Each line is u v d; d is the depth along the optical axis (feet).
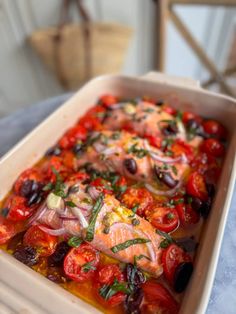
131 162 0.88
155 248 0.72
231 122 1.04
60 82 2.02
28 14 1.78
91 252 0.72
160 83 1.11
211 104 1.06
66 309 0.57
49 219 0.75
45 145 0.98
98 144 0.95
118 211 0.75
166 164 0.91
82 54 1.79
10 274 0.62
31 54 1.98
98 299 0.66
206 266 0.59
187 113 1.10
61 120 1.03
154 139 0.99
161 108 1.10
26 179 0.88
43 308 0.58
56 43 1.76
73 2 1.77
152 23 1.93
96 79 1.15
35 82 2.14
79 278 0.68
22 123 1.16
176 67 2.27
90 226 0.72
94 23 1.83
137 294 0.66
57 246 0.74
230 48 2.20
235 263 0.75
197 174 0.88
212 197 0.85
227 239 0.80
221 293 0.70
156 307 0.65
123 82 1.16
